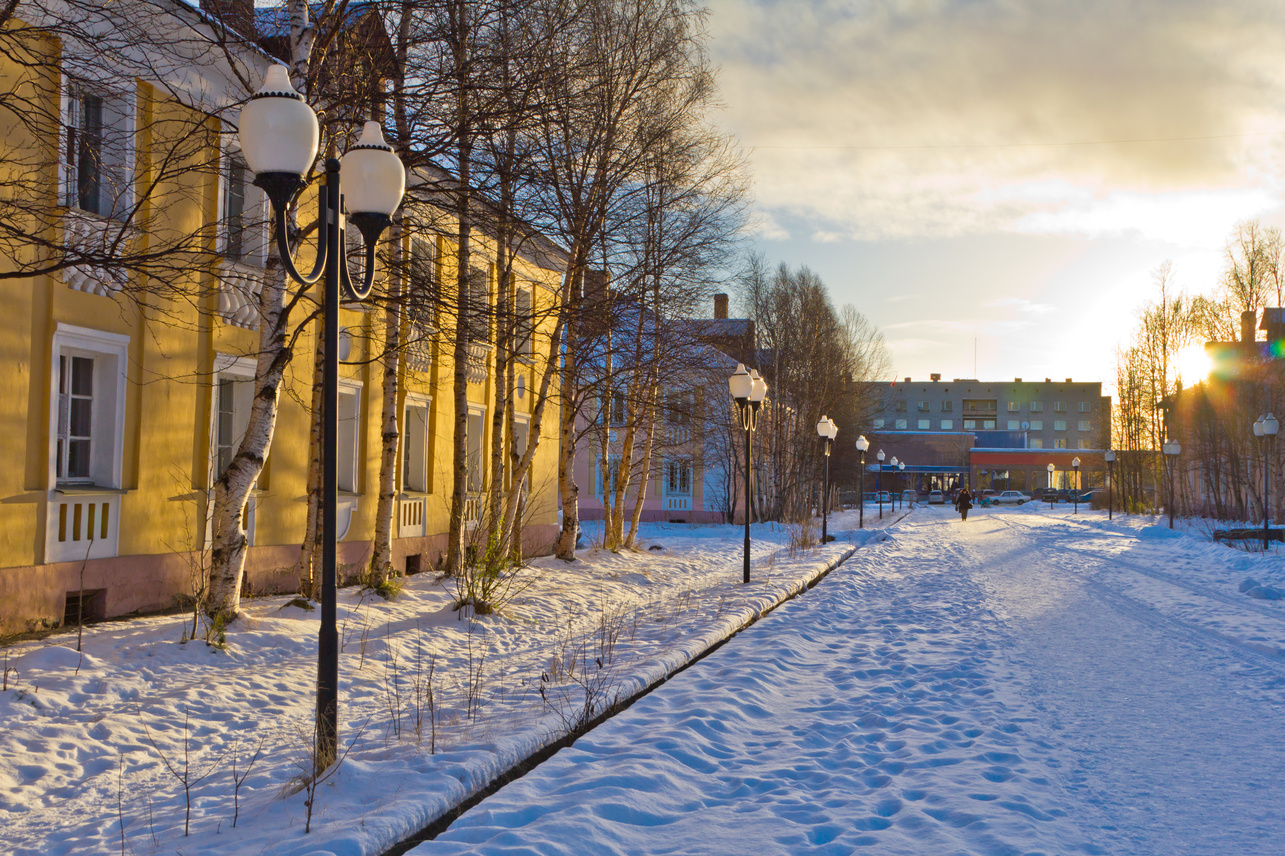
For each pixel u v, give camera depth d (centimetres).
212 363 1216
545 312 1445
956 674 859
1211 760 575
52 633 931
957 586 1681
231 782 548
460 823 436
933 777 526
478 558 1407
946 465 8888
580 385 1895
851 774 542
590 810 450
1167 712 705
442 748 581
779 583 1681
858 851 406
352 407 1530
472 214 1180
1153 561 2234
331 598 542
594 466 4106
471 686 785
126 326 1088
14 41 798
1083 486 8338
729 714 675
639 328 1852
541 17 1220
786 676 848
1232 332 3950
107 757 596
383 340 1560
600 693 742
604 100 1552
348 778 509
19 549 946
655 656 920
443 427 1828
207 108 1175
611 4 1658
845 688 802
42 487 977
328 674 536
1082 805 486
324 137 1030
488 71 1085
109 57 869
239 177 1272
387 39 1120
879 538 3112
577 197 1554
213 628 898
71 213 959
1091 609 1355
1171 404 4694
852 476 6075
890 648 1012
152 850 431
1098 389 10875
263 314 990
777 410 4050
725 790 509
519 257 2014
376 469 1580
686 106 1792
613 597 1507
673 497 4041
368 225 567
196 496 1191
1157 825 457
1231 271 3900
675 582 1798
